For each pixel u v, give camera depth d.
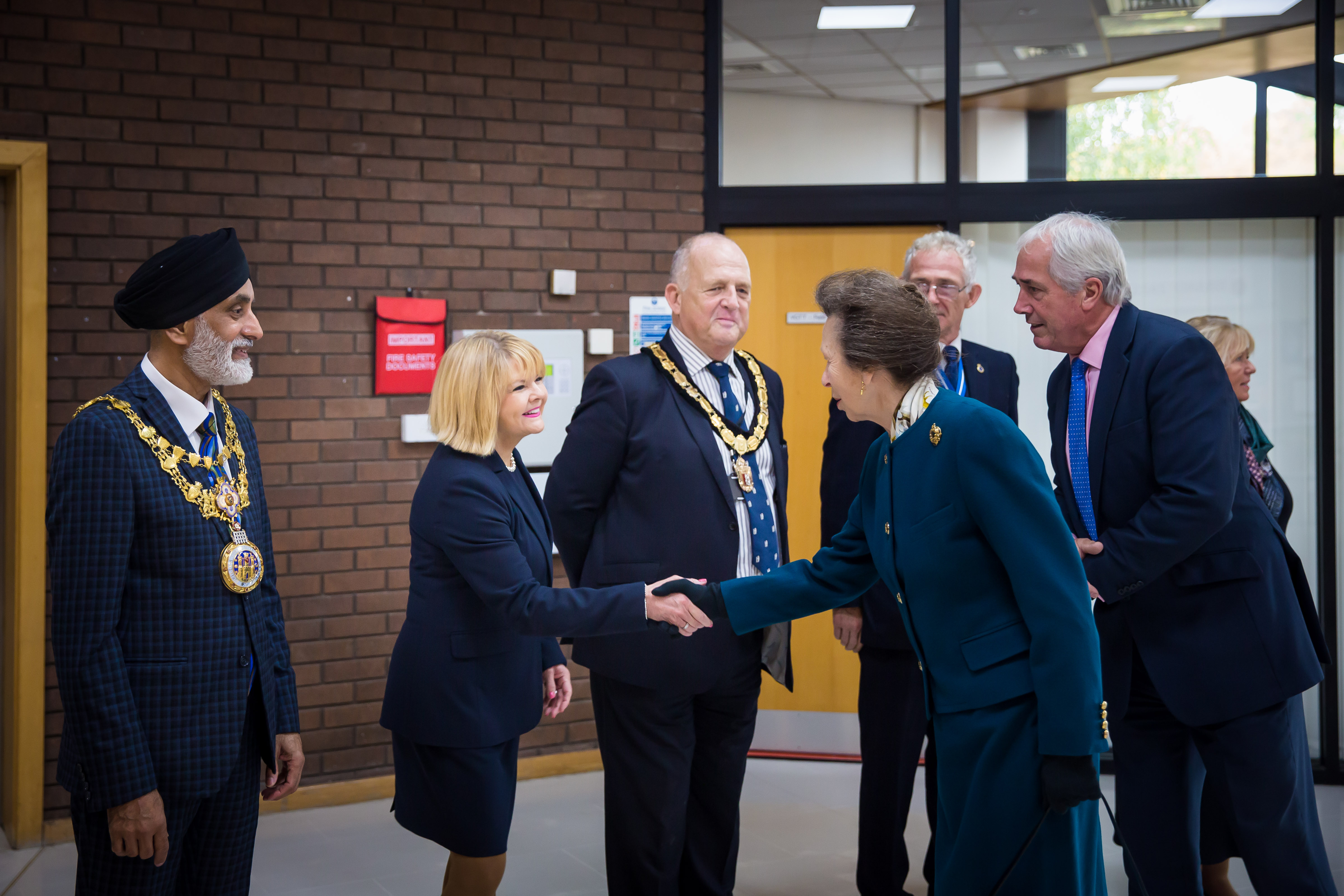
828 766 4.24
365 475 3.83
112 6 3.50
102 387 3.51
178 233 3.60
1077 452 2.36
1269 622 2.26
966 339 3.72
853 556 2.04
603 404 2.36
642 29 4.11
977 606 1.75
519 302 4.00
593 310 4.09
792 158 4.22
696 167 4.20
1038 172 4.15
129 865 1.76
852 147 4.20
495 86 3.95
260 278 3.70
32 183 3.40
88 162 3.49
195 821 1.92
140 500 1.75
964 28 4.13
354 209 3.80
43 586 3.44
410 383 3.87
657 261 4.16
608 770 2.43
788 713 4.38
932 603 1.79
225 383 1.90
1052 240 2.27
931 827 3.05
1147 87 4.10
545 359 4.03
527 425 2.26
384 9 3.80
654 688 2.33
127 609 1.76
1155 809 2.43
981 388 2.76
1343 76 4.01
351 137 3.79
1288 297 4.12
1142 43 4.10
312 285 3.76
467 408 2.21
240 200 3.67
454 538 2.15
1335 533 4.05
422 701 2.19
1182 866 2.43
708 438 2.38
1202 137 4.09
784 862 3.23
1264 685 2.24
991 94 4.14
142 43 3.54
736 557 2.37
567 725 4.12
